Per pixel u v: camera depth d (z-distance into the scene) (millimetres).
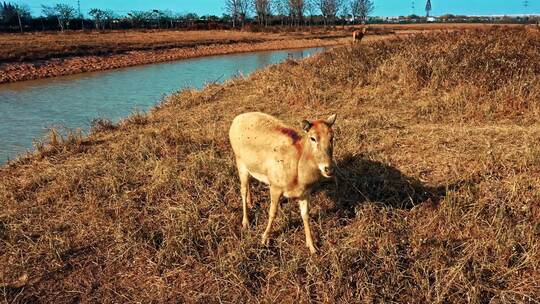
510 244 5223
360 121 9781
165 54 33812
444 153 7652
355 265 5309
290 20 81312
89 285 5320
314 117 10641
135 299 5098
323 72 14172
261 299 4953
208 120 11164
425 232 5762
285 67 16828
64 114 14750
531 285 4844
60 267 5609
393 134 8727
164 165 7969
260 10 76938
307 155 5027
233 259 5543
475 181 6703
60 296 5176
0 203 7145
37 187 7781
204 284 5262
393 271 5121
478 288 4766
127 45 34250
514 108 9617
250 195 6734
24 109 15609
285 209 6590
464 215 5852
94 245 6039
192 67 27891
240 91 14445
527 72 11383
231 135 6262
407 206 6410
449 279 4910
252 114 6207
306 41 48000
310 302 4805
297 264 5352
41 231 6363
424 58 13203
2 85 21109
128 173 7984
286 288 5066
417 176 7000
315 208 6496
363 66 14000
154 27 67812
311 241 5668
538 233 5523
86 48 30531
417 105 10727
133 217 6559
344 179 7004
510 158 7160
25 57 25578
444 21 102500
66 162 8883
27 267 5621
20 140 11750
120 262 5695
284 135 5445
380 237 5676
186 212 6453
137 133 10477
